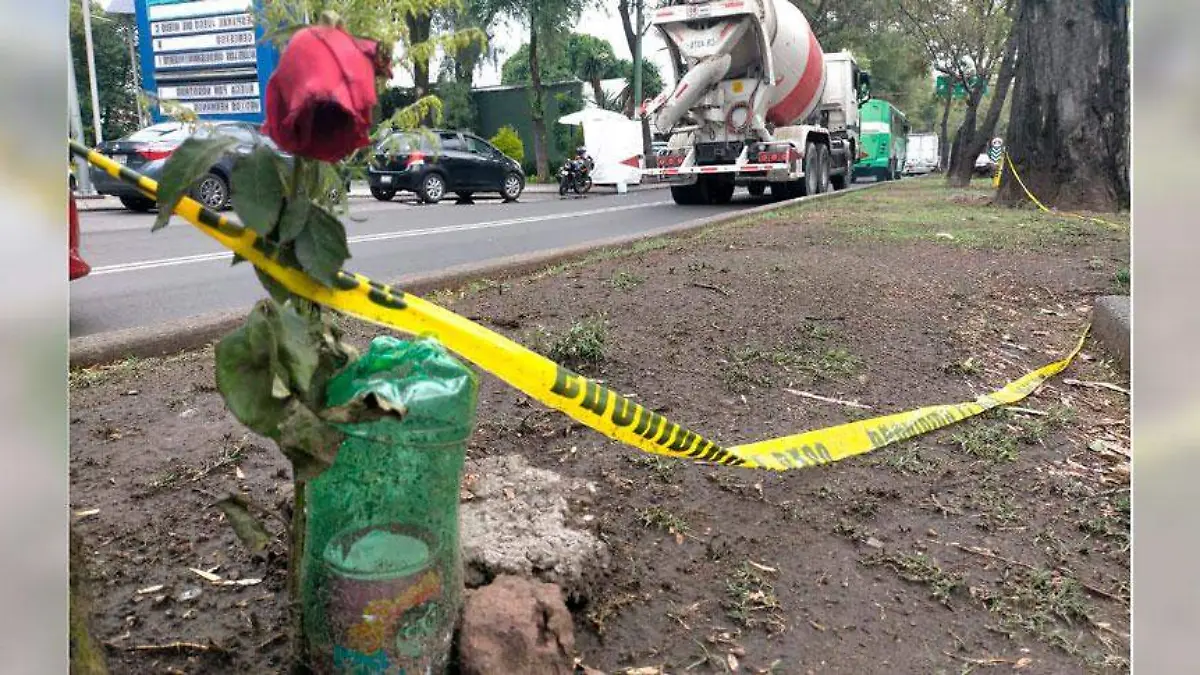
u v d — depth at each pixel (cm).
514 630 184
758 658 213
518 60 4681
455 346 192
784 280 598
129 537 254
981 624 232
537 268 725
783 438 331
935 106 6856
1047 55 1190
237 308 566
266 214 150
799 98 1742
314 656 172
